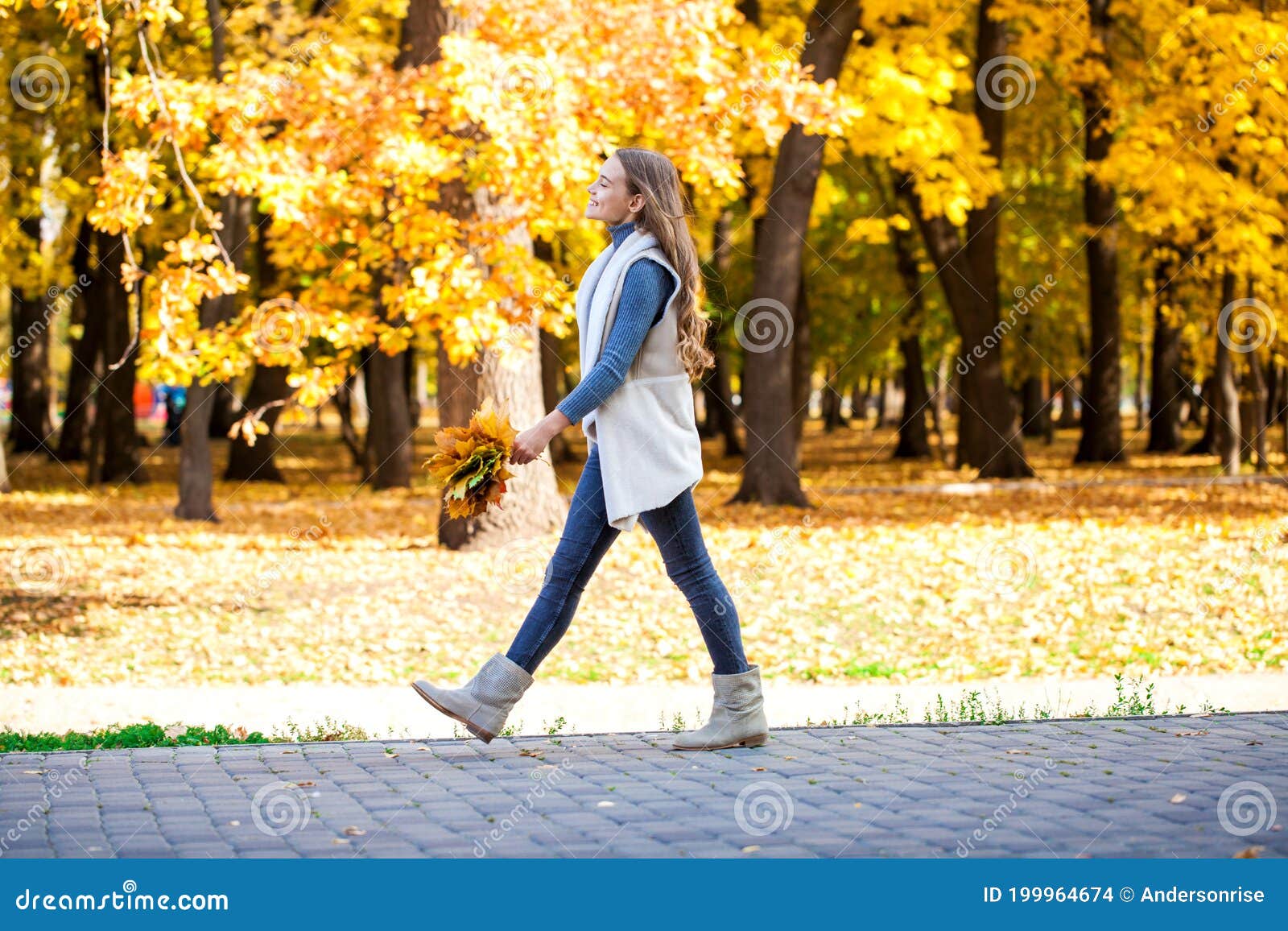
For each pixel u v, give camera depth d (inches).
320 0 1007.0
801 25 994.1
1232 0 941.2
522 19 561.0
